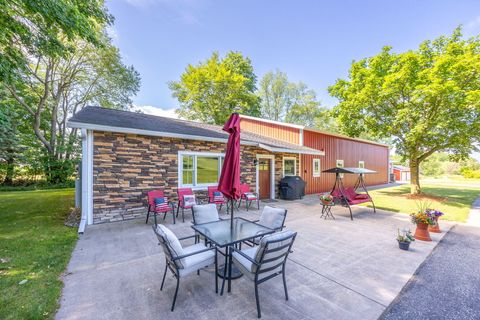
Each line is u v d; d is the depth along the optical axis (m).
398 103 10.38
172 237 2.49
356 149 16.11
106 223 5.68
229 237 3.04
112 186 5.87
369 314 2.34
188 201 6.16
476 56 7.70
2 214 6.54
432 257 3.81
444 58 8.10
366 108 11.07
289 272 3.24
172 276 3.09
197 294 2.68
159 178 6.65
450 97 8.23
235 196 3.36
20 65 5.84
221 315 2.30
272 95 27.19
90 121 5.55
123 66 16.34
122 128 5.60
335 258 3.74
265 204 8.79
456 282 3.00
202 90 21.11
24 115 14.63
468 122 8.90
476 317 2.30
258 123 14.27
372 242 4.53
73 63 14.88
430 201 9.60
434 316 2.32
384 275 3.18
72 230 5.06
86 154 5.51
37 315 2.22
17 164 13.58
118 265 3.39
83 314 2.28
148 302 2.50
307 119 28.33
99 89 16.53
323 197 6.67
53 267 3.27
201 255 2.86
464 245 4.39
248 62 24.61
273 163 10.27
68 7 5.05
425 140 10.05
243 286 2.87
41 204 8.00
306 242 4.51
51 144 15.05
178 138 7.04
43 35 5.69
